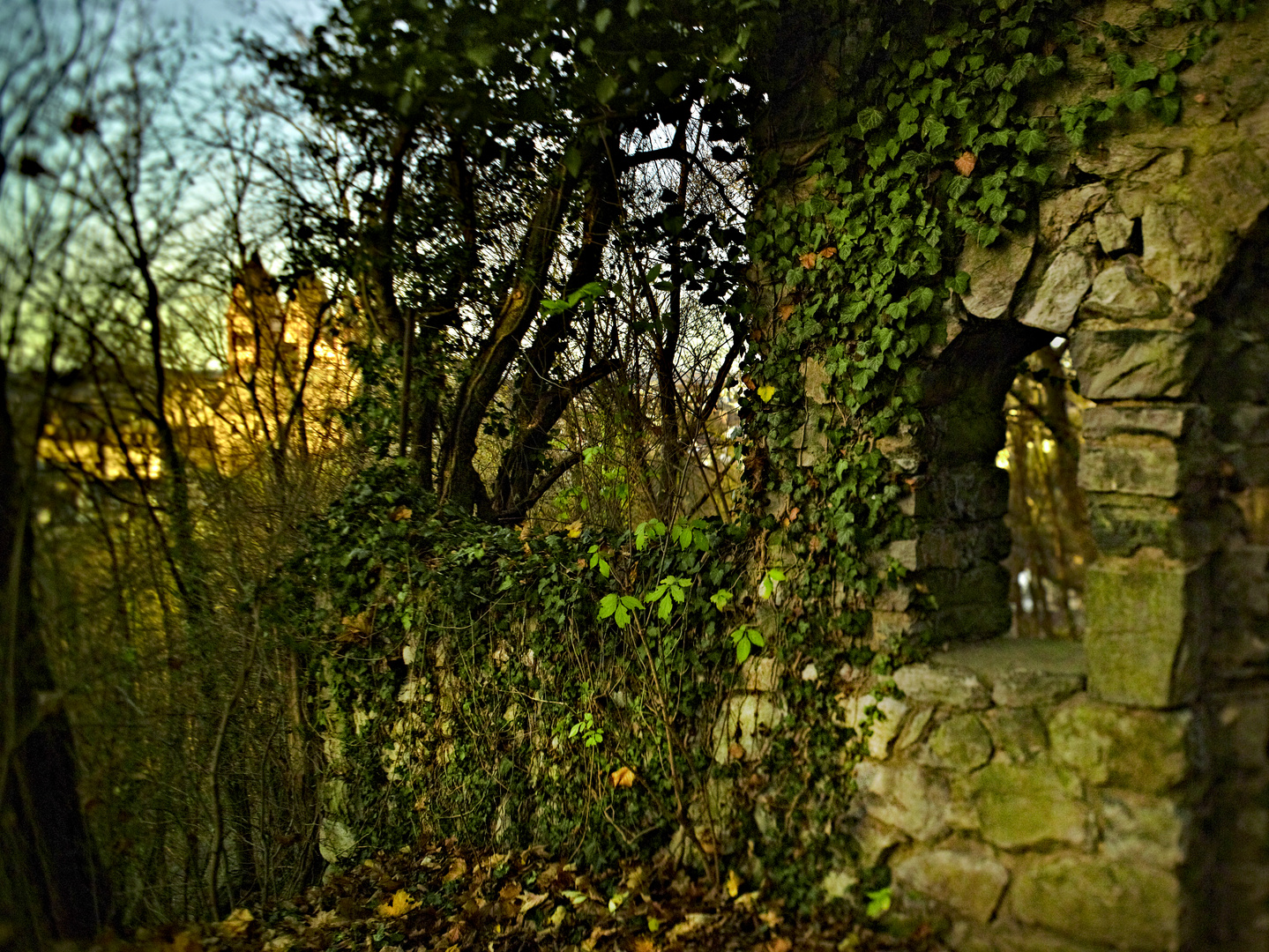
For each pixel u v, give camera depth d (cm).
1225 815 278
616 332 504
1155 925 260
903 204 335
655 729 383
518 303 532
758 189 384
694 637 382
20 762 304
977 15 323
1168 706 270
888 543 341
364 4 412
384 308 549
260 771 495
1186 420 277
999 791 298
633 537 409
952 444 361
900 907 312
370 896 424
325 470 571
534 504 612
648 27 377
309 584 503
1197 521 284
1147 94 290
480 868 414
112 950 323
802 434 369
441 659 465
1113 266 299
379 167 522
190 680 448
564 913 358
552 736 416
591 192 484
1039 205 316
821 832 338
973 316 329
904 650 332
